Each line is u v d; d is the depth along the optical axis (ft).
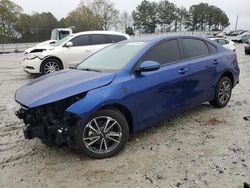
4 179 11.19
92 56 16.72
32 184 10.80
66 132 11.81
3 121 17.76
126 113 13.19
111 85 12.46
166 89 14.35
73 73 14.15
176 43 15.85
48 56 33.09
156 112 14.16
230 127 15.85
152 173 11.27
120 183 10.68
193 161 12.11
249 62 49.73
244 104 20.39
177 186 10.37
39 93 12.13
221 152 12.87
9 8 212.43
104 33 36.76
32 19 220.64
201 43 17.54
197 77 16.16
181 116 17.74
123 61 13.93
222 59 18.33
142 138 14.53
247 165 11.68
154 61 13.85
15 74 38.14
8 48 109.91
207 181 10.62
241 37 137.08
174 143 13.91
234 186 10.28
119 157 12.60
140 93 13.20
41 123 12.35
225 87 18.99
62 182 10.86
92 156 12.30
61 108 12.09
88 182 10.81
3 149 13.71
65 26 224.94
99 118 12.20
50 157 12.80
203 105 19.97
